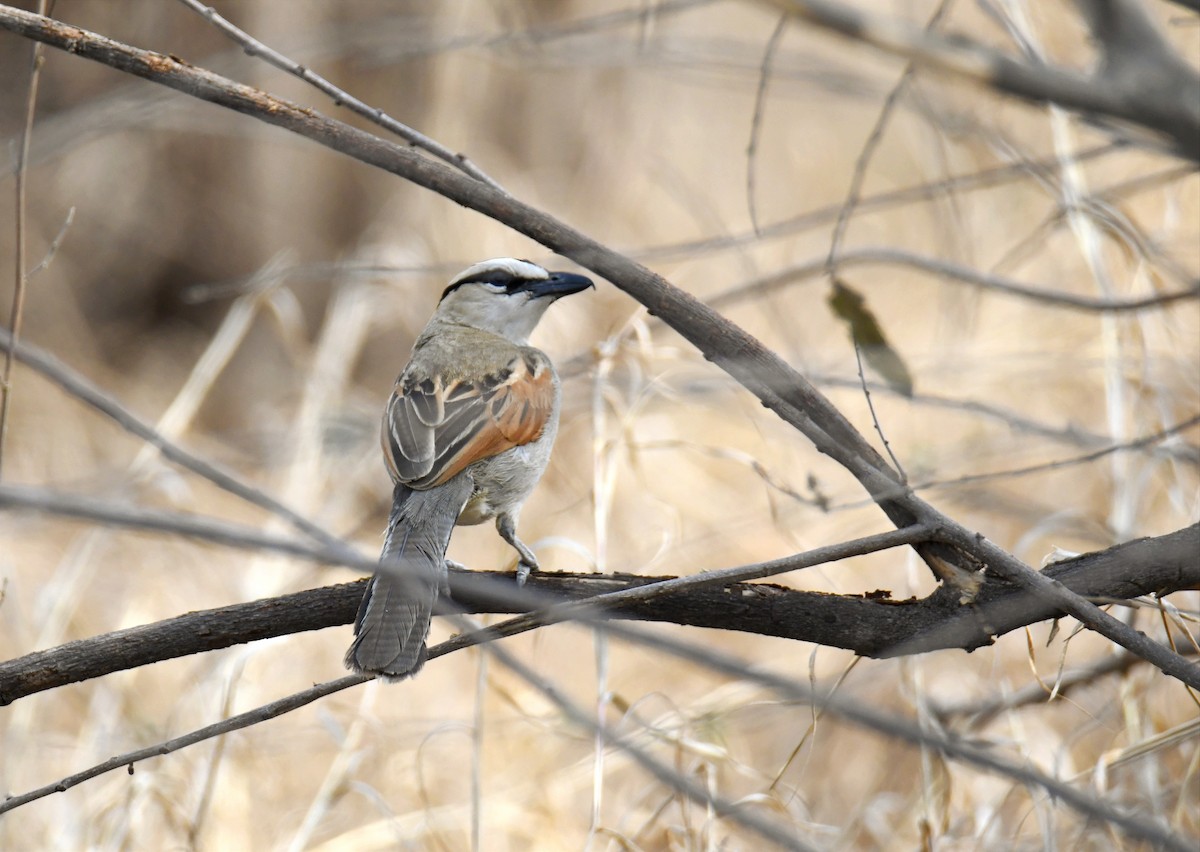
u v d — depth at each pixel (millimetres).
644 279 6762
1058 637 11625
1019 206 15805
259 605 7074
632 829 10695
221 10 20141
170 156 20625
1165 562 6633
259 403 18984
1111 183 13789
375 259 16703
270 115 6746
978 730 9977
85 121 15922
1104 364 10938
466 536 15258
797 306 17812
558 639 13125
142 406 18719
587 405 13719
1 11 6684
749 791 11352
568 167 20984
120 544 14930
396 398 9188
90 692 12523
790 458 14586
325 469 14992
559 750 11484
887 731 4812
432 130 20203
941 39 4000
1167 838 5535
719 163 20750
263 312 19750
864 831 10695
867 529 13625
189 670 12539
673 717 10141
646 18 9758
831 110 20844
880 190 19047
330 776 9953
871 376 13805
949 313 14773
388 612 6887
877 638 6785
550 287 10914
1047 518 10766
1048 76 3836
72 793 11141
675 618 7039
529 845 10828
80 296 20297
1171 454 9852
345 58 20125
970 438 13695
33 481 16688
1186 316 11664
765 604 6902
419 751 9984
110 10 20422
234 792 10758
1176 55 3848
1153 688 9766
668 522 13805
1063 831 9781
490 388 9094
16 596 14156
